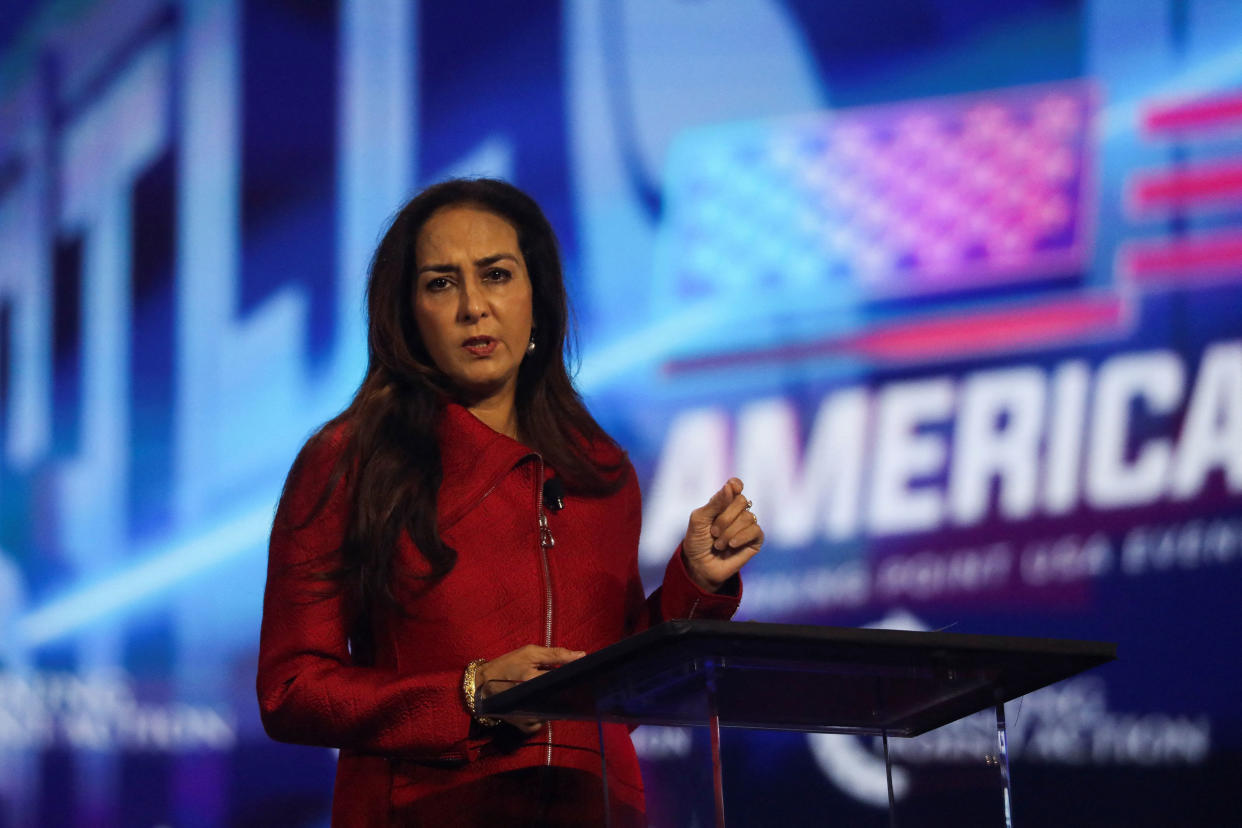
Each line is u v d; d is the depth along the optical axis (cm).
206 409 1661
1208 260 1560
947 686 493
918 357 1585
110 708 1598
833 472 1575
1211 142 1588
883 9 1666
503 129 1694
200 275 1686
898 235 1612
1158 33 1620
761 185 1644
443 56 1711
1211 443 1520
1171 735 1462
